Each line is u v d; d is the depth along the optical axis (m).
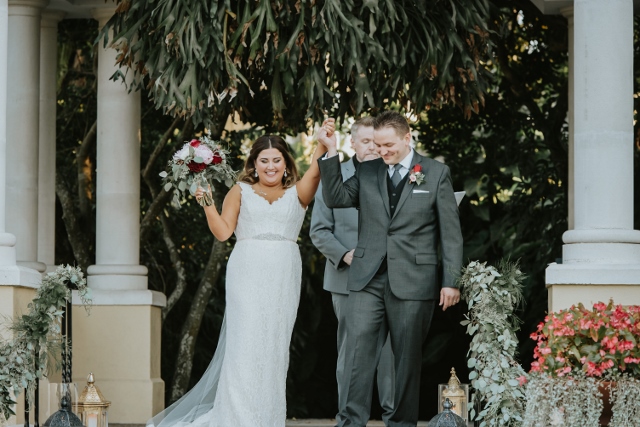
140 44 10.16
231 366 8.06
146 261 17.86
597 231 9.12
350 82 10.57
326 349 19.64
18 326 8.37
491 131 17.88
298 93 10.36
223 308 18.77
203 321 18.80
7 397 8.27
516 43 16.61
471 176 17.73
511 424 7.76
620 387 7.12
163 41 9.93
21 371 8.26
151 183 16.67
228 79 10.20
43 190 13.35
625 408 7.06
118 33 10.28
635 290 8.90
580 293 8.96
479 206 17.94
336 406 19.62
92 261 17.12
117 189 12.30
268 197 8.14
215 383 8.80
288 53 9.66
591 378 7.14
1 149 9.48
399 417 7.74
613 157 9.18
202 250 18.17
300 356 19.42
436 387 19.05
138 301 12.09
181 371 16.77
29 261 11.82
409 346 7.66
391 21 9.87
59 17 13.16
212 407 8.78
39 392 8.62
